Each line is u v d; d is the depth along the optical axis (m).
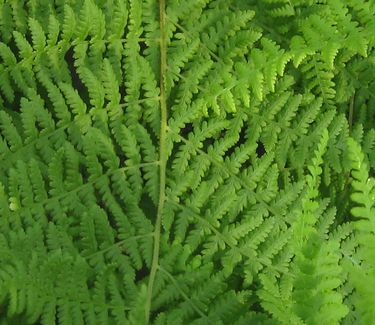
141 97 1.00
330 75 1.04
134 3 0.97
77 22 0.96
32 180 0.89
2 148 0.90
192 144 0.96
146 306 0.89
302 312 0.82
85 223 0.89
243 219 0.96
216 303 0.91
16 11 0.96
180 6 1.00
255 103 0.99
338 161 1.02
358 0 0.99
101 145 0.93
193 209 0.95
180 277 0.91
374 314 0.83
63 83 0.92
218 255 0.96
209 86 0.99
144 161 0.96
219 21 1.00
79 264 0.85
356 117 1.08
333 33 0.97
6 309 0.85
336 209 1.00
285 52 1.03
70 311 0.84
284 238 0.96
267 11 1.04
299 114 1.01
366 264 0.98
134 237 0.92
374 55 1.06
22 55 0.93
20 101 0.93
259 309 0.96
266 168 0.97
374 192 0.84
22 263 0.80
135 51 0.97
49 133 0.92
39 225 0.87
